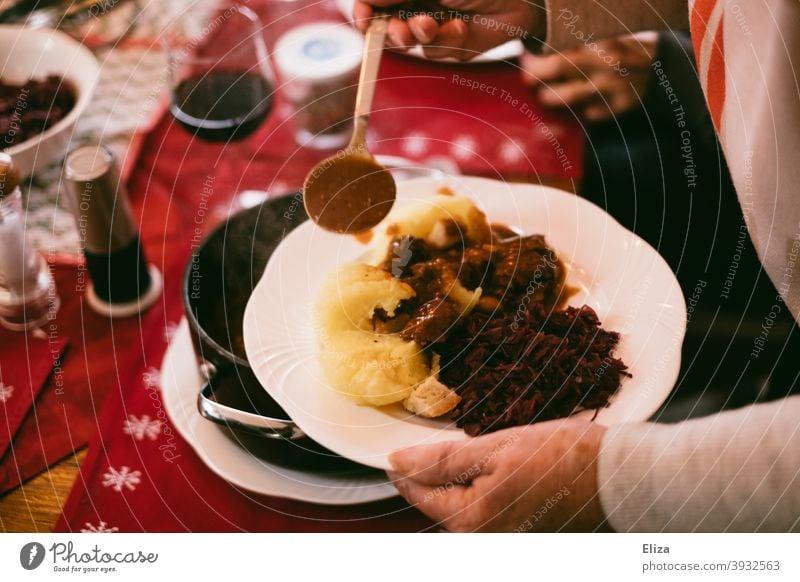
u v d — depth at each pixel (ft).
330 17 3.25
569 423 2.05
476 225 2.38
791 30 2.30
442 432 2.02
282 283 2.30
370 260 2.35
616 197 2.75
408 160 2.84
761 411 2.14
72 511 2.05
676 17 3.03
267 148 2.94
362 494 2.04
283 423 1.97
